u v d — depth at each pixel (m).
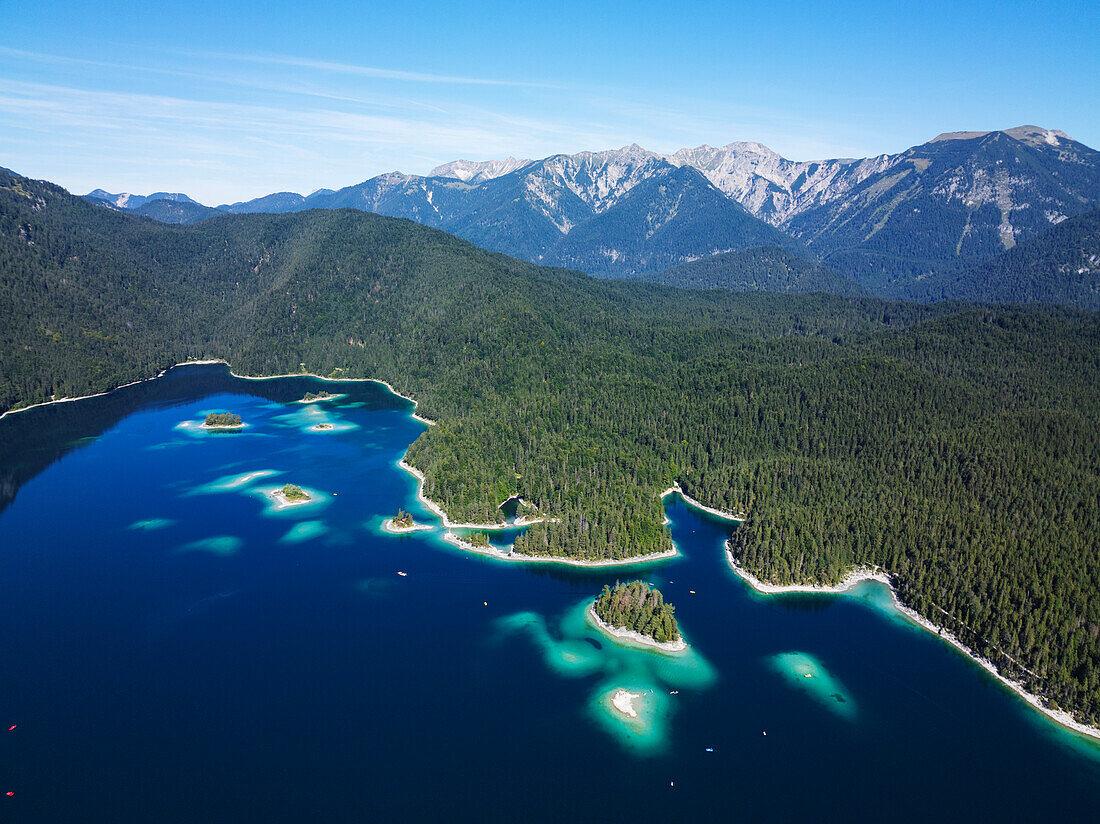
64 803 155.75
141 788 160.25
